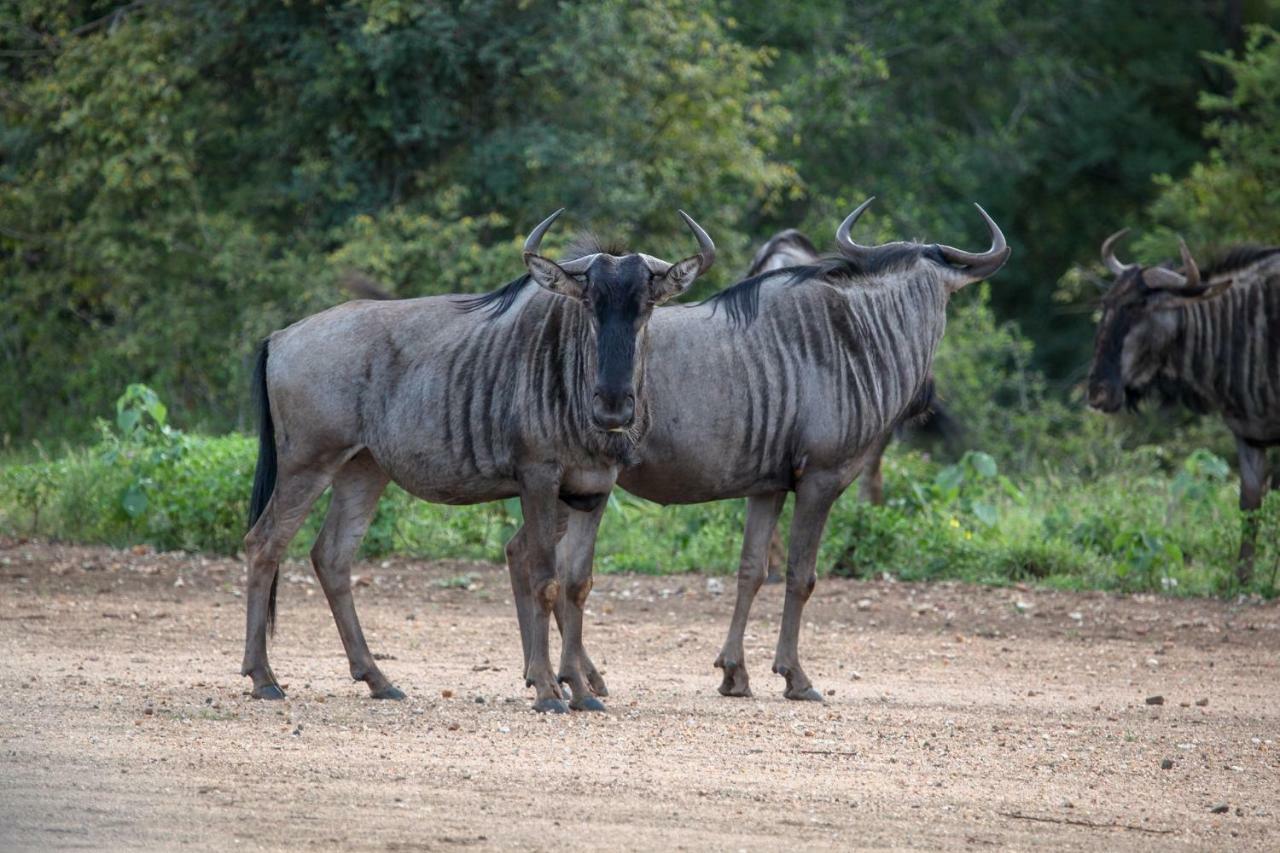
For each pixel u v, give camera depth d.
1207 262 53.59
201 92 88.12
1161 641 43.53
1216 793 26.03
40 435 87.69
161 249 87.69
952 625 45.25
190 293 85.69
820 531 34.09
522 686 34.44
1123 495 59.75
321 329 31.92
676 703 32.78
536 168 83.94
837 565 53.00
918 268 35.38
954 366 88.00
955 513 56.88
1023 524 57.59
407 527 55.81
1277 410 52.06
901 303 35.00
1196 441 86.19
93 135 85.19
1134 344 52.84
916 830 22.84
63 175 86.19
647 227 89.31
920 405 36.97
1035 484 66.94
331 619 43.75
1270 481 63.75
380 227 82.44
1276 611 47.97
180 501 54.12
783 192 108.38
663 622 44.91
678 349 33.16
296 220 90.00
